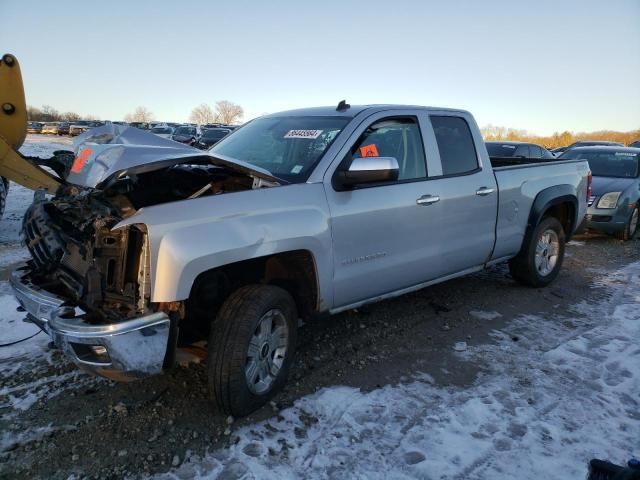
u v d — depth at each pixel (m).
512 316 5.30
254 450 3.01
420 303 5.56
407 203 4.22
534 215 5.72
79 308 3.06
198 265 2.92
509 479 2.84
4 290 5.35
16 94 7.66
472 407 3.53
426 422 3.34
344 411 3.44
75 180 3.53
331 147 3.85
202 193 3.50
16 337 4.30
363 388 3.75
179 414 3.34
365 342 4.54
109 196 3.34
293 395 3.62
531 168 5.76
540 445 3.14
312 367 4.04
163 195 3.54
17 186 14.07
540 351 4.49
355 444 3.10
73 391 3.57
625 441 3.21
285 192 3.47
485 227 5.11
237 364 3.10
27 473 2.76
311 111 4.59
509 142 14.98
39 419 3.23
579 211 6.48
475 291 6.04
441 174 4.62
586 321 5.24
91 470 2.80
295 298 3.78
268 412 3.39
